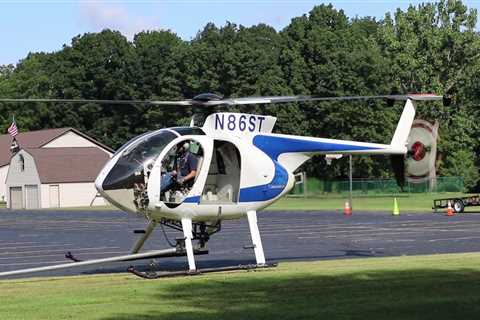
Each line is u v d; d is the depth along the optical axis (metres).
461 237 80.44
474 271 45.75
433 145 54.47
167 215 48.47
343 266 50.28
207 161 48.47
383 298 35.84
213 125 49.66
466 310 32.56
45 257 66.44
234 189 50.88
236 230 99.50
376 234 87.00
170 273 46.97
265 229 100.75
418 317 31.11
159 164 47.34
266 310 33.09
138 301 36.28
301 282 41.94
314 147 52.88
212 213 49.75
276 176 51.84
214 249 70.31
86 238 91.56
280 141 52.25
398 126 54.03
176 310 33.53
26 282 44.78
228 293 38.41
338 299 35.78
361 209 157.88
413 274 44.53
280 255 63.53
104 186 47.00
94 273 51.12
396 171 55.00
